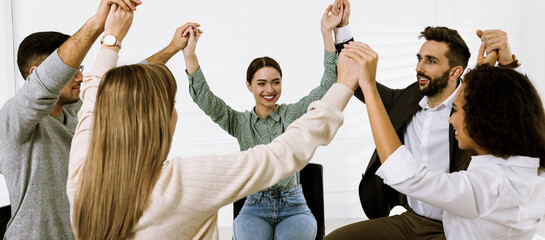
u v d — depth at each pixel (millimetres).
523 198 1101
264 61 2125
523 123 1124
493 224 1112
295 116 2125
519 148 1136
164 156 917
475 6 4316
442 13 4309
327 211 4336
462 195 1086
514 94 1124
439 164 1786
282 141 965
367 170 1896
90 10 4035
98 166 892
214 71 4184
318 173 2197
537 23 4301
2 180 3908
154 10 4094
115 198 883
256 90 2119
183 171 922
